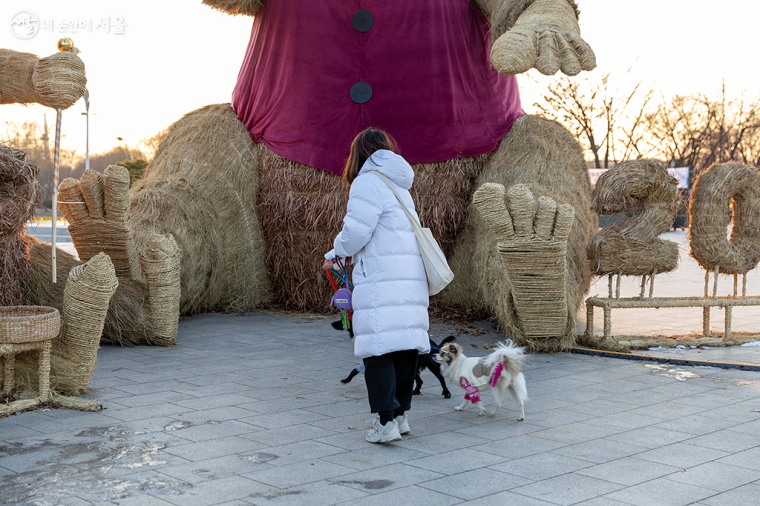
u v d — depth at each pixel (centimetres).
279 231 1056
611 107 3472
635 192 755
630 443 425
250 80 1079
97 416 484
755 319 1023
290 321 979
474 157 976
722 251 784
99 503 321
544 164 899
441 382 556
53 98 526
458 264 988
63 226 3036
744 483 353
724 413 499
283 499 329
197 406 516
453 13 987
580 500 329
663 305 785
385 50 987
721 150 4088
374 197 419
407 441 432
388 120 988
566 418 489
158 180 1018
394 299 415
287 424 468
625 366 683
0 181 546
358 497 332
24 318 484
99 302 533
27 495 331
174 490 340
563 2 862
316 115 1012
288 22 1027
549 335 741
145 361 693
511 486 348
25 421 468
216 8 1062
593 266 780
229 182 1051
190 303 1003
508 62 744
